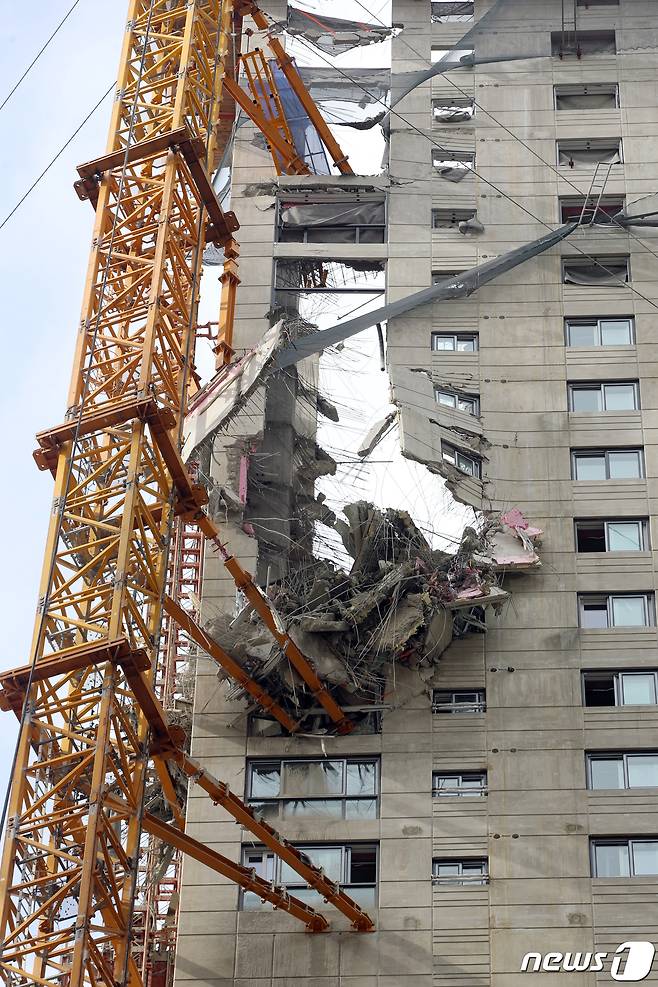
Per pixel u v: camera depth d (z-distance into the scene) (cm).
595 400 7719
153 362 6556
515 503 7425
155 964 7469
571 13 8850
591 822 6669
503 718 6919
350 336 7788
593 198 8319
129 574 6038
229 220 7306
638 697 6988
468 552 7144
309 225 8350
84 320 6675
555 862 6588
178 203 7031
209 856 6041
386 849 6662
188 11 7562
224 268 8000
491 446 7569
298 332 7894
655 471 7494
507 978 6369
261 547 7275
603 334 7919
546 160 8450
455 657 7050
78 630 6088
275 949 6488
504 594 6994
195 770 5925
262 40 8969
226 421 7319
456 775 6831
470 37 8819
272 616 6581
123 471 6412
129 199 7062
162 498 6319
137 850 5716
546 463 7519
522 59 8744
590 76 8700
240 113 8750
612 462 7556
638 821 6669
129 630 5981
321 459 7544
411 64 8794
